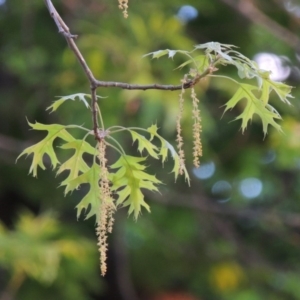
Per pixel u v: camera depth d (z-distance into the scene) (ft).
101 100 20.79
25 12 24.48
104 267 7.66
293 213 27.04
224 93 22.38
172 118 19.29
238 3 22.82
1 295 21.76
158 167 25.13
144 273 27.50
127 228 25.71
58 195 26.35
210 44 7.83
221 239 26.81
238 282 25.57
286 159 22.08
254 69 8.02
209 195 27.30
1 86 27.40
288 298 25.48
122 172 8.45
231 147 26.09
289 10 25.09
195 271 26.81
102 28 21.72
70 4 22.93
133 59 20.30
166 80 20.29
